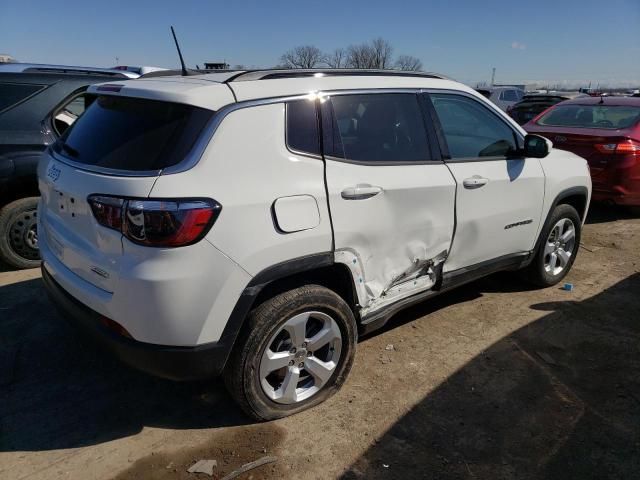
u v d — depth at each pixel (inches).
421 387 123.4
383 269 120.3
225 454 100.7
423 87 131.3
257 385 103.1
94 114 110.8
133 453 100.4
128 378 124.3
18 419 109.0
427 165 127.4
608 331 152.7
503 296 175.9
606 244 234.8
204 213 87.7
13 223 178.1
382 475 96.8
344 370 117.4
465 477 97.0
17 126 175.6
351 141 112.8
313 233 102.3
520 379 128.0
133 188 86.9
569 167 172.7
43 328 144.9
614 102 283.4
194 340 92.7
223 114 93.7
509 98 853.8
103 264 92.0
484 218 142.1
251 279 95.2
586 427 111.0
